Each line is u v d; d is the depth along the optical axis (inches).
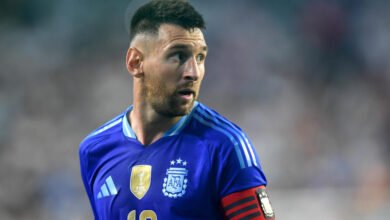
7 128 1521.9
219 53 2103.8
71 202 1339.8
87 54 1887.3
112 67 1876.2
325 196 1206.9
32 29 1887.3
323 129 1877.5
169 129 272.7
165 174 261.0
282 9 2379.4
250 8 2289.6
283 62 2186.3
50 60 1811.0
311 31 2304.4
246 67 2101.4
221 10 2240.4
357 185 1563.7
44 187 1352.1
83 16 1958.7
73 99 1729.8
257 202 249.4
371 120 1957.4
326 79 2193.7
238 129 267.7
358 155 1712.6
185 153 262.7
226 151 253.8
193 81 252.2
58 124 1614.2
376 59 2272.4
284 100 2026.3
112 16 1988.2
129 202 266.4
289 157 1722.4
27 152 1456.7
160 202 257.1
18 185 1350.9
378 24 2335.1
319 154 1748.3
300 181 1646.2
